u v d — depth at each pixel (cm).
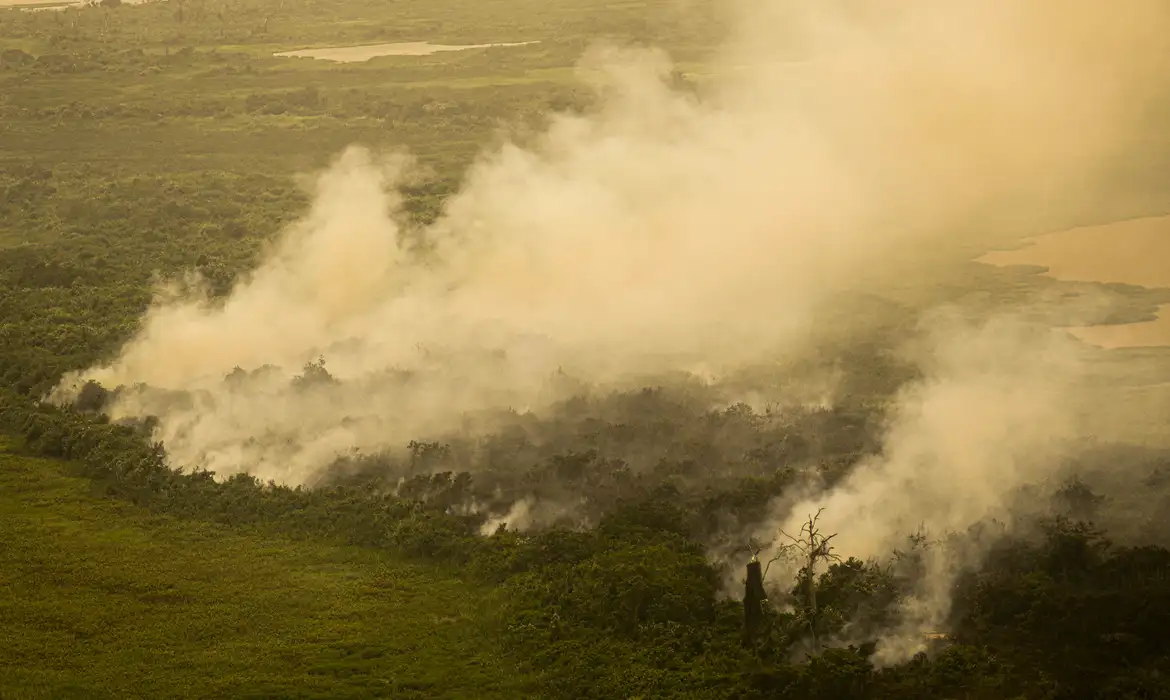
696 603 12269
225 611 12825
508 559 13312
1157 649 11181
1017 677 10919
